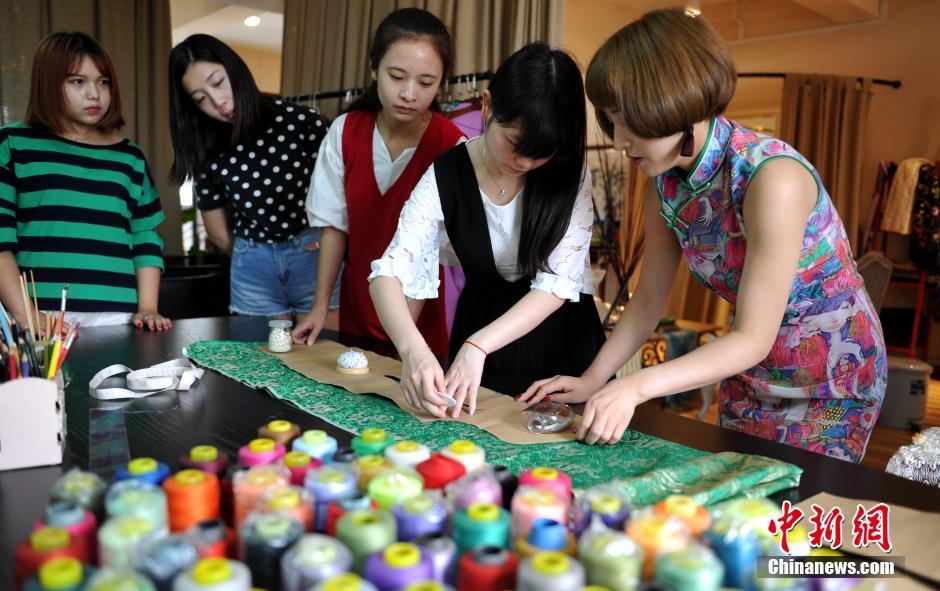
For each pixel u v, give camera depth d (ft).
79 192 6.25
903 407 12.85
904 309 18.52
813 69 19.40
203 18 18.38
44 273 6.17
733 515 2.24
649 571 2.06
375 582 1.91
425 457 2.83
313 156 7.38
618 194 14.43
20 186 6.13
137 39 13.55
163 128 13.91
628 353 4.45
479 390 4.43
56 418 3.02
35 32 12.46
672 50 3.17
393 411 3.90
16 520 2.54
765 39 20.03
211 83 6.67
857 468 3.18
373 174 6.08
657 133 3.34
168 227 14.15
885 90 18.40
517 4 9.05
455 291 8.10
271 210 7.43
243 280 7.83
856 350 3.98
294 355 5.12
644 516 2.19
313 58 12.34
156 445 3.26
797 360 4.06
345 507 2.28
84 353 5.10
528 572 1.86
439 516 2.28
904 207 17.72
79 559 2.03
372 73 5.72
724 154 3.58
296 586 1.90
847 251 3.95
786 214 3.34
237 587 1.77
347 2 11.36
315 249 7.73
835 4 17.07
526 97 3.84
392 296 4.35
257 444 2.82
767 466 2.94
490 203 4.84
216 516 2.42
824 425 4.09
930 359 18.24
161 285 10.64
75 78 6.03
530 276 5.08
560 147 4.17
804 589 2.00
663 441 3.48
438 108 6.36
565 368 5.50
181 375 4.35
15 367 3.14
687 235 4.04
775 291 3.36
